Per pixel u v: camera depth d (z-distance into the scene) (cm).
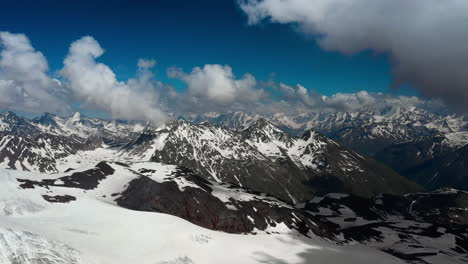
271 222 13688
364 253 10175
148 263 5553
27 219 6556
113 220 7394
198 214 12738
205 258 6438
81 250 5153
